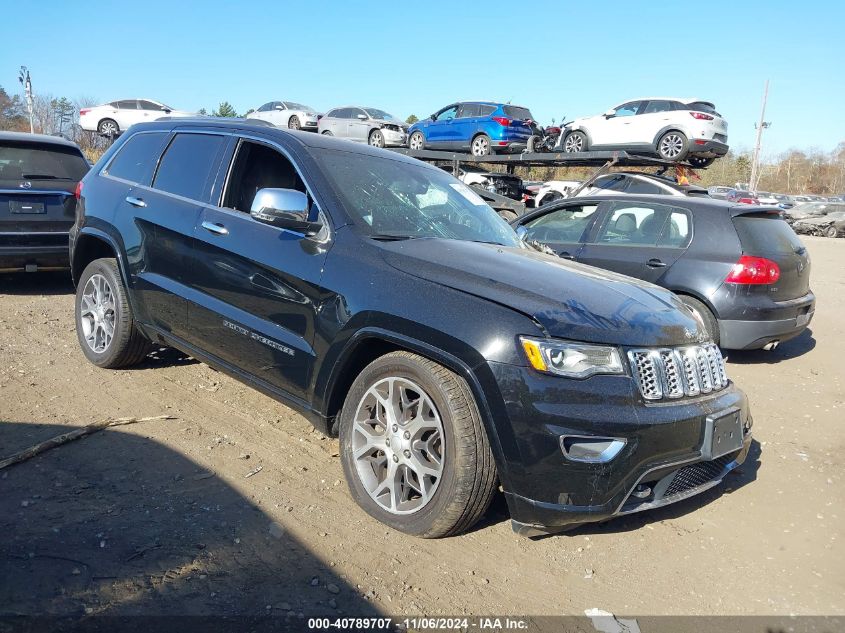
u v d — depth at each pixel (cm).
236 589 259
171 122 483
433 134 1883
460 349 282
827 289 1197
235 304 381
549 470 271
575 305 295
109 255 508
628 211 709
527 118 1781
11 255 697
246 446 388
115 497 317
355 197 372
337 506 329
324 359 331
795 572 311
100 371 493
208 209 409
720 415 311
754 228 646
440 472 292
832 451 464
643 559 313
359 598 262
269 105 2459
